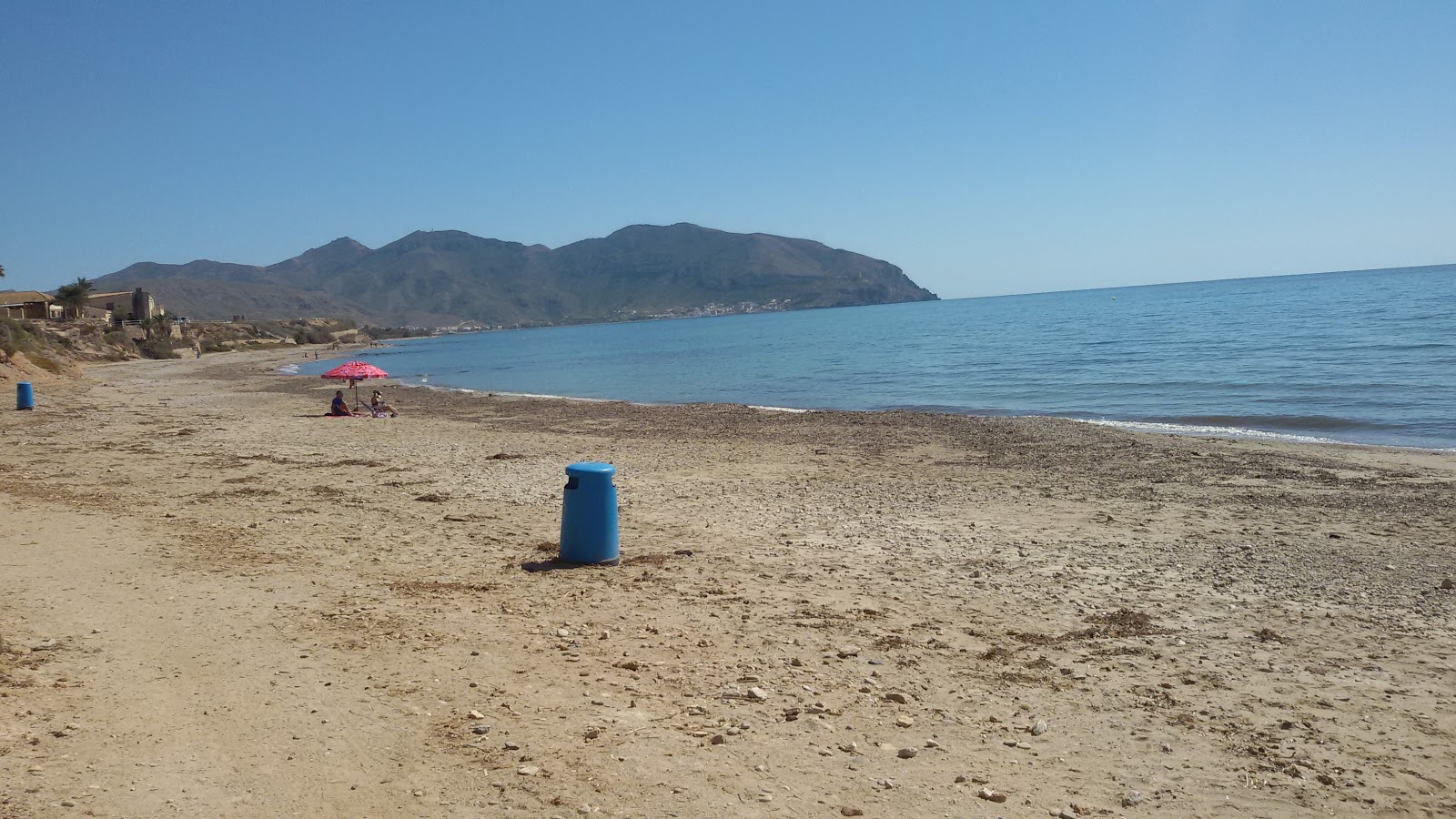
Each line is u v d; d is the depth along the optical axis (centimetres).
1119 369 4766
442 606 830
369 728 543
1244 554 1089
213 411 3444
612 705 591
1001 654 724
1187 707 618
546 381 6153
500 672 650
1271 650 743
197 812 432
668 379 5872
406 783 470
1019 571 1011
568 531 1025
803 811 452
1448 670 695
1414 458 1883
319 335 18950
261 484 1611
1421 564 1032
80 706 561
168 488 1542
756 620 807
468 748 516
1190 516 1337
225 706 573
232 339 15938
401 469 1845
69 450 2102
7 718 532
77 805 430
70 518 1230
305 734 531
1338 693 648
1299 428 2564
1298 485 1588
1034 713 605
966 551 1107
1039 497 1511
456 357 11456
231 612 789
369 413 3334
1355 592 919
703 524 1280
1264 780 509
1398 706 622
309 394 4516
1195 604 878
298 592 870
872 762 518
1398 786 504
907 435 2438
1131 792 489
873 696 626
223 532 1155
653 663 681
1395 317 7462
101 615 771
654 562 1033
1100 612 848
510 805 446
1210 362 4762
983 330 10500
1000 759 529
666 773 489
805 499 1503
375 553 1057
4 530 1137
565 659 685
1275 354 4941
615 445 2325
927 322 15200
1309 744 559
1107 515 1345
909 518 1332
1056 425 2531
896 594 906
